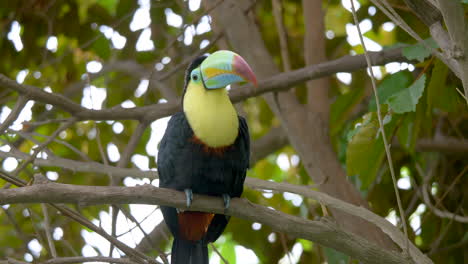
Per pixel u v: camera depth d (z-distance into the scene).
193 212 6.58
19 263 5.87
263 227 10.53
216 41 9.28
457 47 4.98
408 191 9.94
